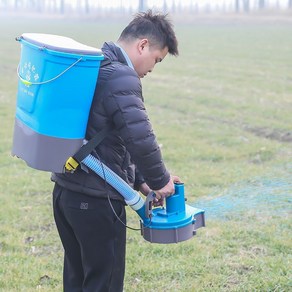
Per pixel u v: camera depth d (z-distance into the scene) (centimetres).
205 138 1035
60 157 307
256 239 534
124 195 325
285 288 432
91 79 302
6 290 450
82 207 324
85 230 328
